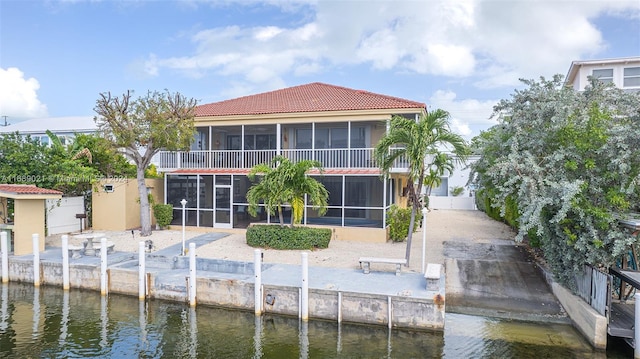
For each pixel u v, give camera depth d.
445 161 12.85
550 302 10.27
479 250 15.13
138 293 11.60
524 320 9.51
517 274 12.22
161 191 21.97
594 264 9.16
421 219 19.92
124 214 20.00
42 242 14.73
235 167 20.06
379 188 17.59
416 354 8.15
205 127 20.92
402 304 9.25
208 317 10.28
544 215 10.06
